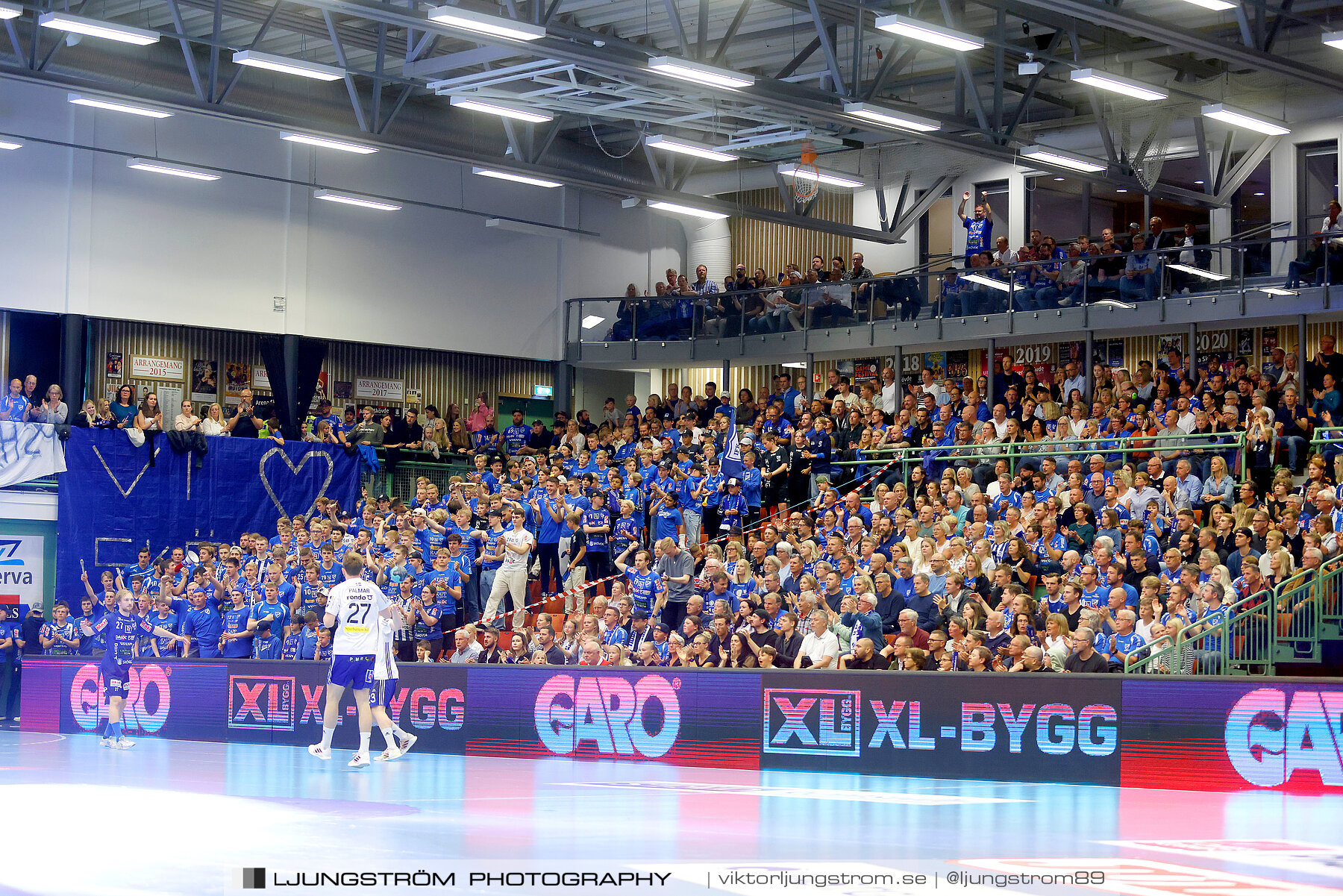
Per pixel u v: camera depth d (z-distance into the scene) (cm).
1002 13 2144
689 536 2384
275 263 2877
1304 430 2111
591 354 3206
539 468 2577
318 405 2881
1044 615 1500
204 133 2784
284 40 2527
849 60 2558
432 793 1117
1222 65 2583
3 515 2438
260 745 1678
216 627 2086
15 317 2627
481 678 1541
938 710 1312
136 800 1060
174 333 2783
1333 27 2298
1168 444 2144
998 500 2061
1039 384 2472
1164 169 2844
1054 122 2817
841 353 2889
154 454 2562
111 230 2684
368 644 1381
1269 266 2353
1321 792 1168
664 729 1434
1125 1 2272
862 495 2414
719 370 3309
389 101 2580
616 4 2272
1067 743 1260
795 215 2952
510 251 3191
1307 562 1595
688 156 3064
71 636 2248
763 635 1557
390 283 3019
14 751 1584
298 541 2328
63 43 2114
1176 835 880
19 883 688
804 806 1041
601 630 1730
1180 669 1434
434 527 2316
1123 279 2497
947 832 884
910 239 3152
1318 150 2594
